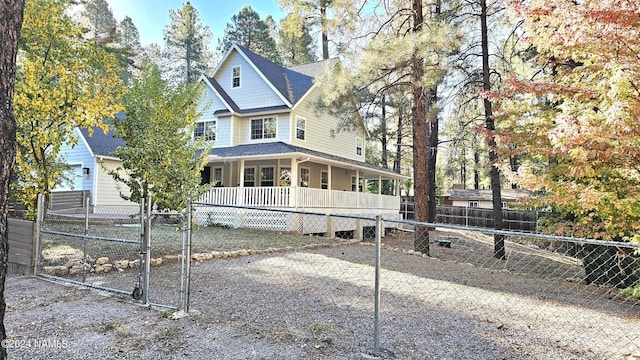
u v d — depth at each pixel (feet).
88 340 12.30
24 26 26.48
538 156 22.72
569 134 16.38
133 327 13.50
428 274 26.43
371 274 24.77
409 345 12.59
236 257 28.94
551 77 23.75
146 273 16.26
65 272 21.97
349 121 39.34
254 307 16.38
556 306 18.90
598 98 18.28
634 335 14.35
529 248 51.37
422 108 39.83
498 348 12.62
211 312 15.42
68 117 27.81
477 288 22.53
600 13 14.93
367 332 13.74
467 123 48.06
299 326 14.12
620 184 19.13
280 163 56.44
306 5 41.75
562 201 20.38
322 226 50.24
